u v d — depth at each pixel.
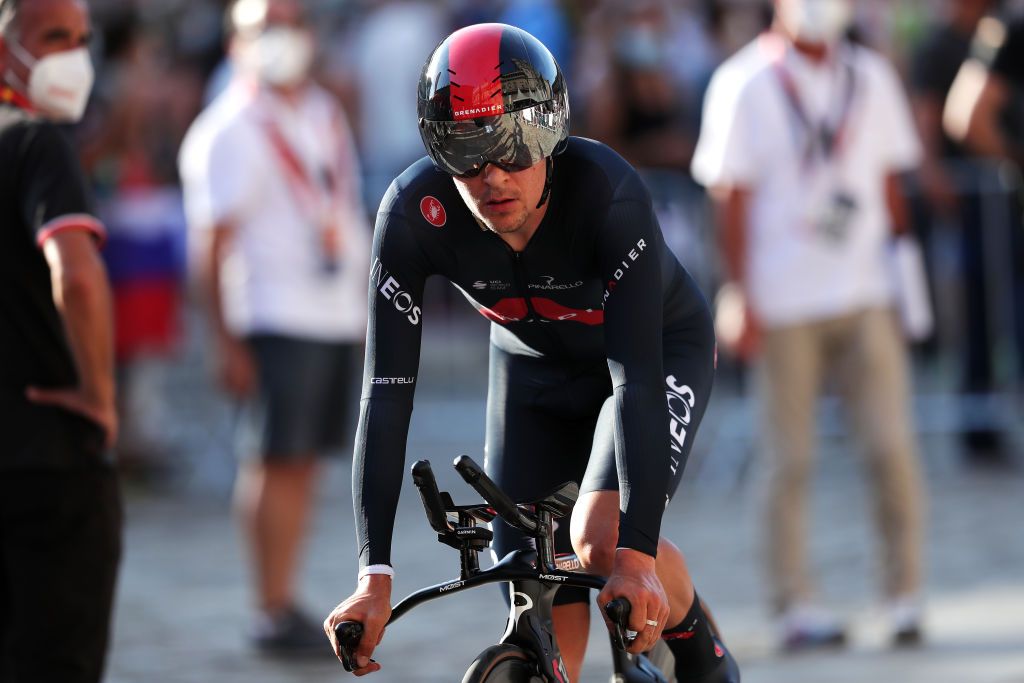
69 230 13.13
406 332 11.41
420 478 10.17
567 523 12.34
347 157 22.53
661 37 32.78
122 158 31.36
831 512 28.39
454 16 37.38
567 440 12.88
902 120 21.55
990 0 30.38
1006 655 19.19
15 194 13.31
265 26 21.75
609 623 9.90
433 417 34.66
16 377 13.41
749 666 19.44
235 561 26.28
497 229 10.80
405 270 11.46
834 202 20.66
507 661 10.58
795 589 20.59
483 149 10.42
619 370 10.77
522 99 10.41
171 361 32.78
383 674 19.23
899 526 20.59
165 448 33.56
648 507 10.32
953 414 32.00
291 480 21.14
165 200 31.55
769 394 20.88
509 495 12.77
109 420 13.52
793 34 20.94
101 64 32.50
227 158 21.38
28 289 13.41
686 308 12.80
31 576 13.46
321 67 37.03
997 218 31.02
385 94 37.00
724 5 37.09
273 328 21.17
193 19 38.81
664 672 12.67
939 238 31.17
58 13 13.59
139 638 21.47
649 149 32.56
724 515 28.50
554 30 35.16
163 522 29.70
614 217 11.03
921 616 20.33
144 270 31.08
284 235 21.42
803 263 20.72
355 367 22.28
